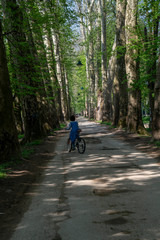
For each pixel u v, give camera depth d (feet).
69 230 9.87
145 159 24.40
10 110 24.66
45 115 60.13
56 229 10.04
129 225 10.05
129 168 20.85
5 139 24.07
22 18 33.37
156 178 17.19
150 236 9.08
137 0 44.70
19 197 14.64
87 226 10.14
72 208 12.30
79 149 31.07
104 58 98.84
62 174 20.13
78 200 13.46
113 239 8.97
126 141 40.01
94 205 12.53
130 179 17.29
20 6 32.65
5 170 20.74
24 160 25.67
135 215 11.02
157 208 11.73
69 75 143.54
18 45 33.88
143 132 47.67
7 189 16.08
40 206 12.89
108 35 107.86
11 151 24.57
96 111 132.26
